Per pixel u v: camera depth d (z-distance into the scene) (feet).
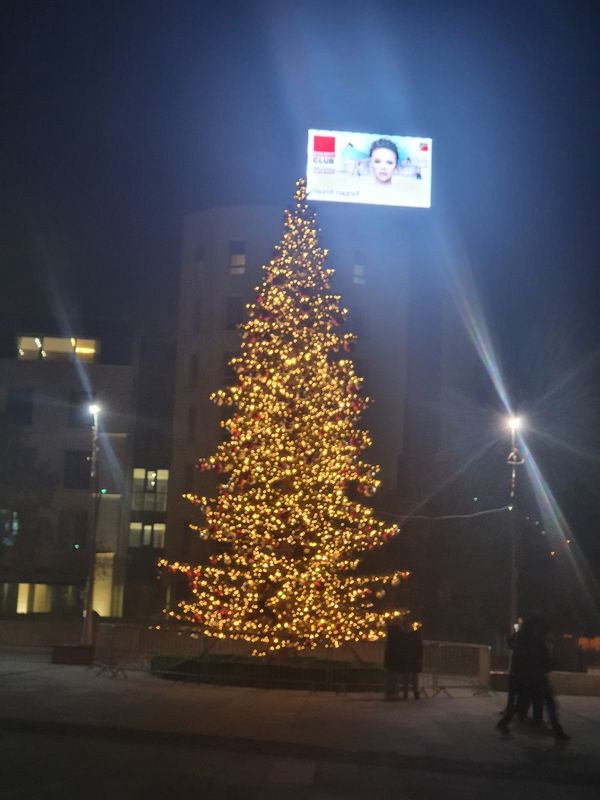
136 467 208.33
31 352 205.26
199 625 115.55
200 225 197.26
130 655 92.53
